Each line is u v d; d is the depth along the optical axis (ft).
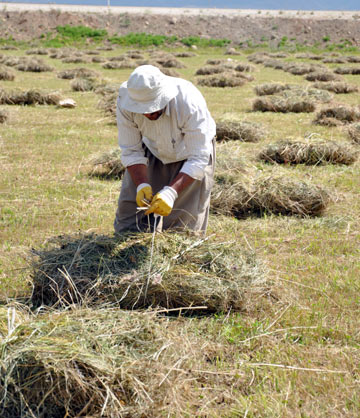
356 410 9.08
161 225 14.10
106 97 47.21
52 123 39.40
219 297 11.94
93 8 191.42
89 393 8.61
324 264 15.21
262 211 20.58
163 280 11.91
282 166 27.25
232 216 20.20
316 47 165.89
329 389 9.62
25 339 9.16
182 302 12.03
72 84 60.39
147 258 12.32
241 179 21.20
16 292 12.94
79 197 21.95
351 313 12.32
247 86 68.18
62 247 13.10
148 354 9.41
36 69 84.69
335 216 19.86
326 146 27.76
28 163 27.37
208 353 10.69
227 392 9.52
